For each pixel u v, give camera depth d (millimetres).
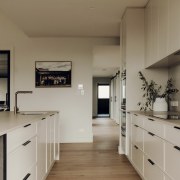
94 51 6613
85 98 5781
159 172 2262
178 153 1814
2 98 5711
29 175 2090
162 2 3004
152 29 3479
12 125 1787
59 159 4086
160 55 3096
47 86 5738
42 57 5746
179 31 2459
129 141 3865
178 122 1965
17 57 5719
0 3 3711
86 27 4980
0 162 1517
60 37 5766
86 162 3900
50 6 3838
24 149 1955
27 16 4301
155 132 2396
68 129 5762
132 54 3982
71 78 5773
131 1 3709
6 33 5719
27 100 5727
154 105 3725
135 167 3387
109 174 3289
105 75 13055
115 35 5598
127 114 3951
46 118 2975
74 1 3656
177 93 3666
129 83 3979
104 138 6227
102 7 3916
